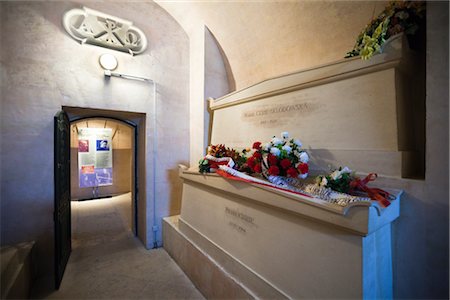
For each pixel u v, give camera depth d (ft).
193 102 10.45
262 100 6.90
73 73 8.16
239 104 7.88
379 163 4.28
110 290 6.79
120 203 17.06
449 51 3.28
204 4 9.14
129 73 9.28
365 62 4.54
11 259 5.96
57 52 7.89
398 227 4.03
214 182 6.41
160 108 10.05
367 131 4.51
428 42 3.75
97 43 8.63
